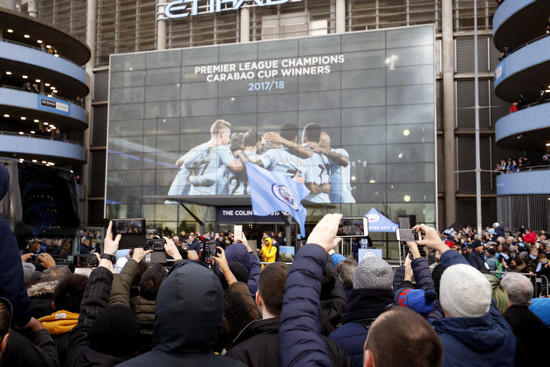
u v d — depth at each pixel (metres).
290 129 26.86
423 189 24.88
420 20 31.67
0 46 26.70
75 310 2.71
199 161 28.00
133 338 1.98
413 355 1.12
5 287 1.91
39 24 28.55
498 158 30.61
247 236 26.31
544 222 20.88
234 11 33.06
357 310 2.12
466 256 11.94
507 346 1.99
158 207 28.55
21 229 8.19
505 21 21.55
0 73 29.45
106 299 2.46
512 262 10.73
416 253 2.88
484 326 1.97
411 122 25.44
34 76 30.27
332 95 26.56
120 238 2.93
